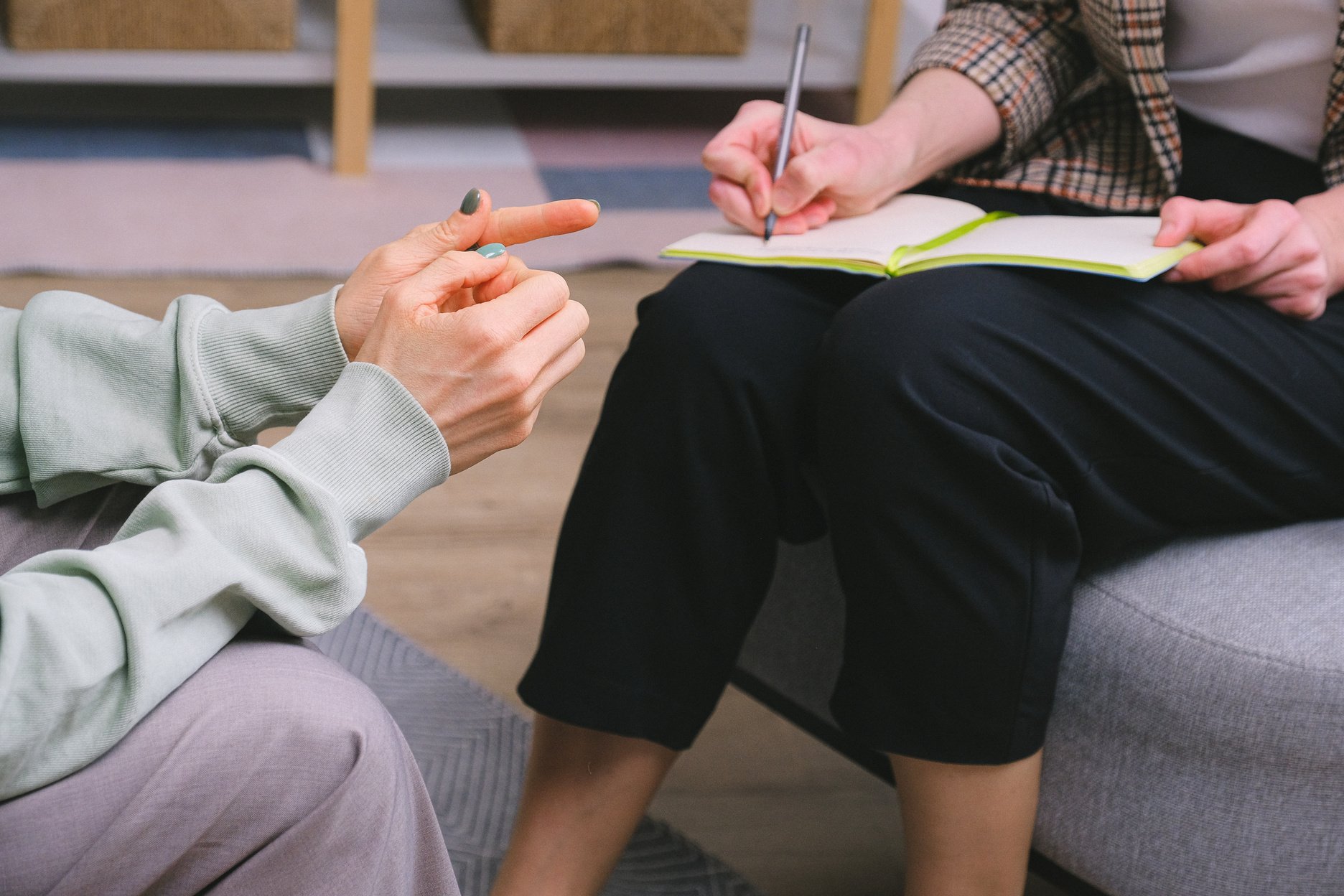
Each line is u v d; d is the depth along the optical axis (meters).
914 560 0.78
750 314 0.88
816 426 0.87
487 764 1.14
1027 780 0.81
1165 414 0.83
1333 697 0.75
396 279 0.65
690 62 2.62
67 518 0.66
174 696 0.51
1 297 1.89
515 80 2.56
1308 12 0.96
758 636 1.06
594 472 0.89
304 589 0.54
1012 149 1.12
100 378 0.65
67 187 2.26
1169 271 0.86
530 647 1.36
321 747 0.52
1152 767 0.81
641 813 0.91
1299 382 0.87
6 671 0.46
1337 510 0.91
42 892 0.48
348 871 0.54
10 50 2.34
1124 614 0.81
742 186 0.99
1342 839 0.79
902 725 0.81
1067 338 0.82
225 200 2.28
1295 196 1.00
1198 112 1.06
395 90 2.91
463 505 1.59
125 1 2.34
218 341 0.64
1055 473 0.82
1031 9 1.13
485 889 1.01
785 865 1.12
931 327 0.79
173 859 0.51
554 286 0.60
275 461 0.54
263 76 2.44
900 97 1.11
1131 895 0.85
